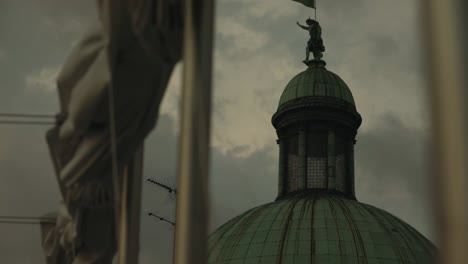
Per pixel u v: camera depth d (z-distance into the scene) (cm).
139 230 1209
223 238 5856
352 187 6588
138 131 1126
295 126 6769
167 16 951
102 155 1133
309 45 7350
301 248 5516
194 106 791
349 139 6762
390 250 5528
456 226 528
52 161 1285
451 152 538
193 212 772
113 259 1351
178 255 774
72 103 1098
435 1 561
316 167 6594
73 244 1315
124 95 1061
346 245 5519
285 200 6225
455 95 543
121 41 995
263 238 5669
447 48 552
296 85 6962
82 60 1098
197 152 782
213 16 820
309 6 2744
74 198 1216
